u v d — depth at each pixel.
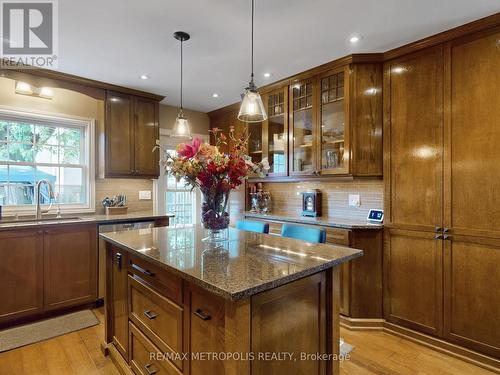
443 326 2.21
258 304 1.17
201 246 1.73
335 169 2.82
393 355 2.18
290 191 3.77
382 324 2.54
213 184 1.78
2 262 2.48
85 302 2.92
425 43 2.32
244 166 1.77
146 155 3.70
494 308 1.99
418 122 2.37
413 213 2.39
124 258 1.94
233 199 4.32
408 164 2.43
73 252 2.84
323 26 2.16
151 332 1.63
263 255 1.52
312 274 1.33
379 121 2.63
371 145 2.64
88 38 2.33
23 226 2.57
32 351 2.21
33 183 3.17
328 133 2.93
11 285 2.52
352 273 2.57
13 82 2.95
